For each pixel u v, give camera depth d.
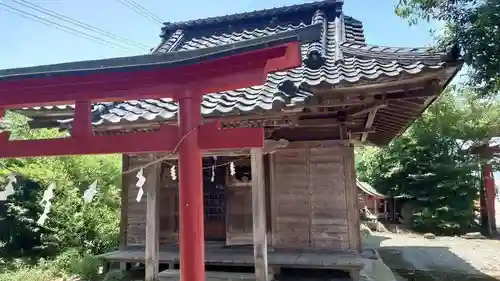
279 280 6.25
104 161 11.95
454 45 4.33
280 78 6.06
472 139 17.70
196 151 2.75
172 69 2.64
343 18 9.54
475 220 20.03
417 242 15.54
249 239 7.33
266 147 5.91
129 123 5.50
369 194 19.77
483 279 9.52
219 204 7.60
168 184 7.79
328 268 6.06
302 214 6.84
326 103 5.03
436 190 18.38
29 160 11.14
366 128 7.43
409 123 7.84
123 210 7.75
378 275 6.83
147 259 6.18
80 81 2.78
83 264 8.27
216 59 2.53
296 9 10.19
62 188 10.40
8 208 10.98
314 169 6.88
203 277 2.68
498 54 4.92
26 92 2.94
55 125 6.55
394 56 5.04
